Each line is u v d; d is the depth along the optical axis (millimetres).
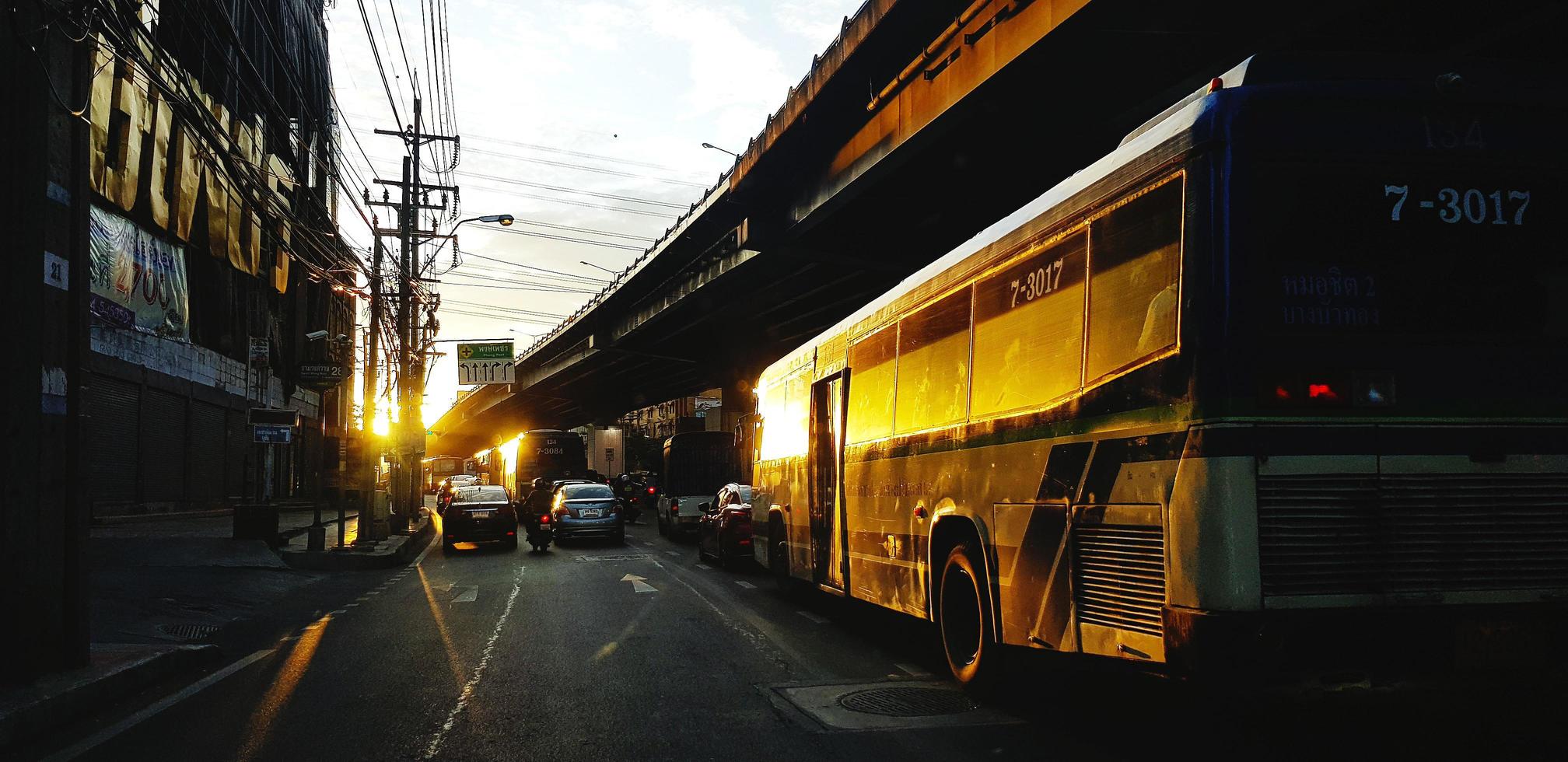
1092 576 5188
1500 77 4668
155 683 7707
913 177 22562
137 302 23906
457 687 7453
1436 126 4586
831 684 7402
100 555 16031
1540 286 4539
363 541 22266
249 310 33500
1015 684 6578
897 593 8414
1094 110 17328
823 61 21750
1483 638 4324
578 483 25578
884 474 8797
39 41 7023
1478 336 4473
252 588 14469
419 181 31328
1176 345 4539
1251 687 4207
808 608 12156
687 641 9602
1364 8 13055
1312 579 4242
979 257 6887
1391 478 4340
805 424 11875
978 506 6641
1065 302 5617
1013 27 16109
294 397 40594
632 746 5664
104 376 22469
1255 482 4254
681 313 44000
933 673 7879
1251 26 13992
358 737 5961
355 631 10570
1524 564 4387
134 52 9906
